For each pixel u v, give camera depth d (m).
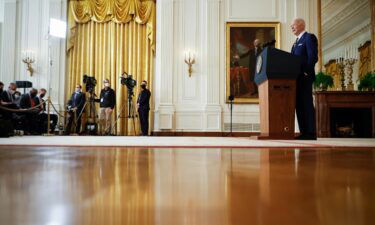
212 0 8.55
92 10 8.87
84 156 1.39
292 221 0.31
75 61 8.89
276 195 0.47
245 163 1.09
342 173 0.79
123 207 0.38
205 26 8.58
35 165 0.97
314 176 0.73
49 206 0.38
